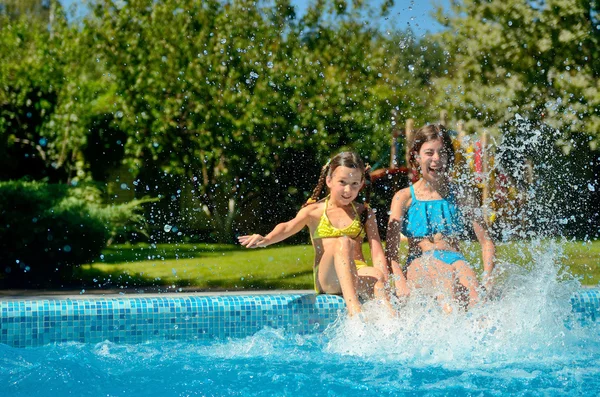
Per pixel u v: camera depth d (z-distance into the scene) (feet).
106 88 39.52
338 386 9.58
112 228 26.27
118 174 40.96
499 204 20.08
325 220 13.83
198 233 39.58
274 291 22.79
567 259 27.63
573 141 35.04
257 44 35.12
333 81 34.22
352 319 12.32
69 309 12.89
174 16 36.09
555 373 10.17
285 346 12.32
